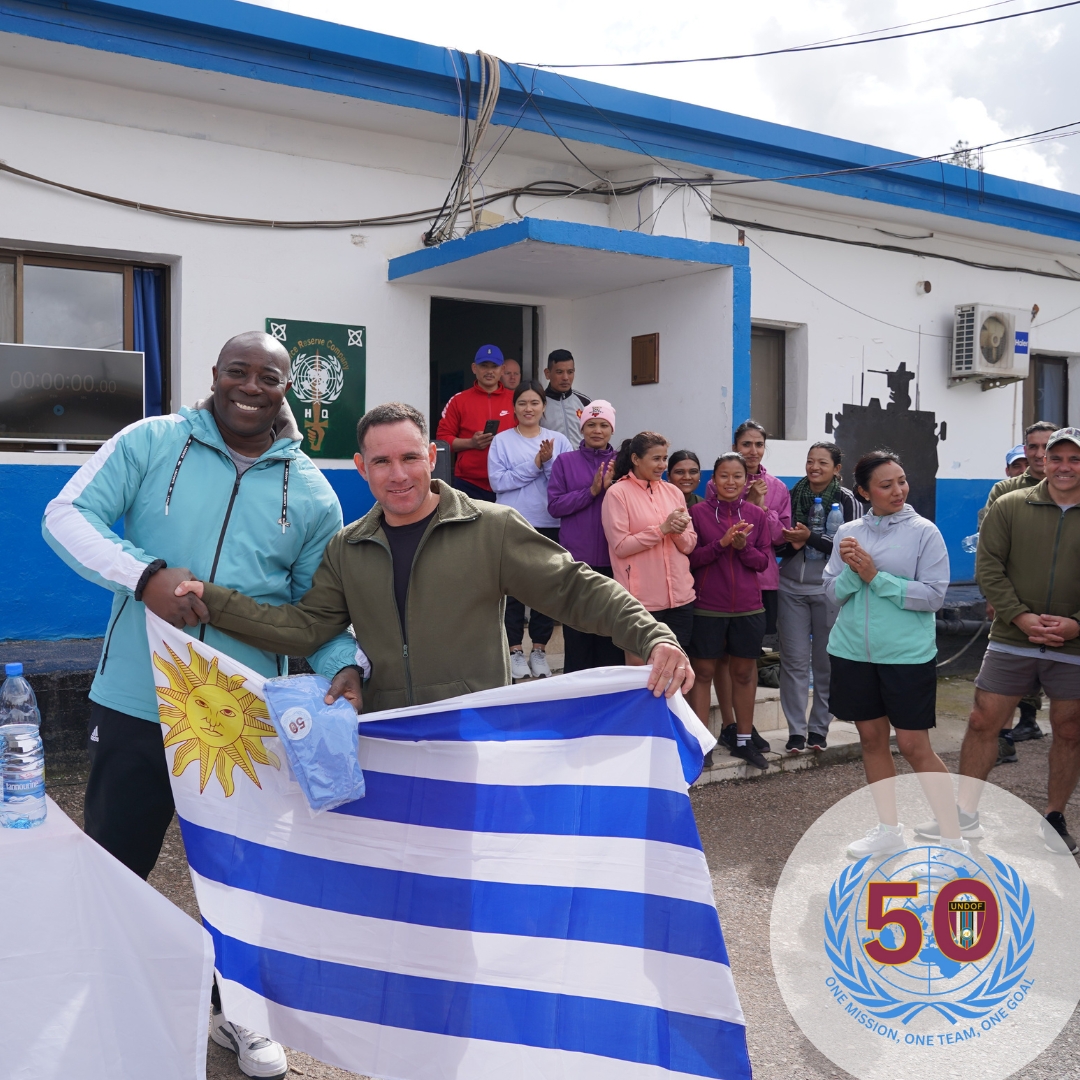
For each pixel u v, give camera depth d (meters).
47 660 5.10
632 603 2.44
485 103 6.19
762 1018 3.10
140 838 2.67
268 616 2.55
